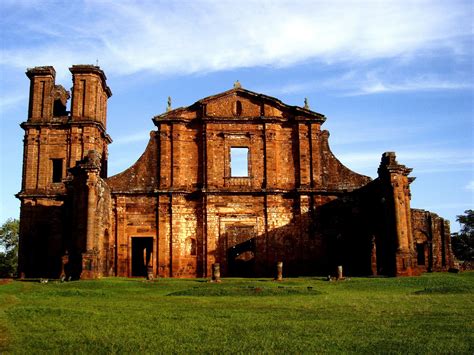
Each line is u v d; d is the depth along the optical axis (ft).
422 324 55.26
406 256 134.31
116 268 159.33
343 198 165.48
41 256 164.35
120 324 57.31
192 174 166.30
